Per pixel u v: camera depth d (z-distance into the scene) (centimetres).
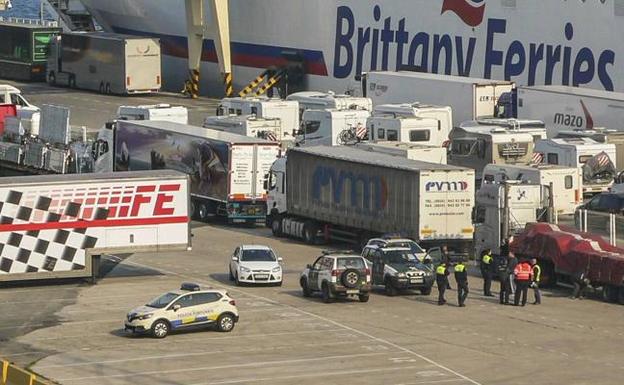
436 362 16800
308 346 17738
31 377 15812
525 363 16762
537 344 17862
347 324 19100
